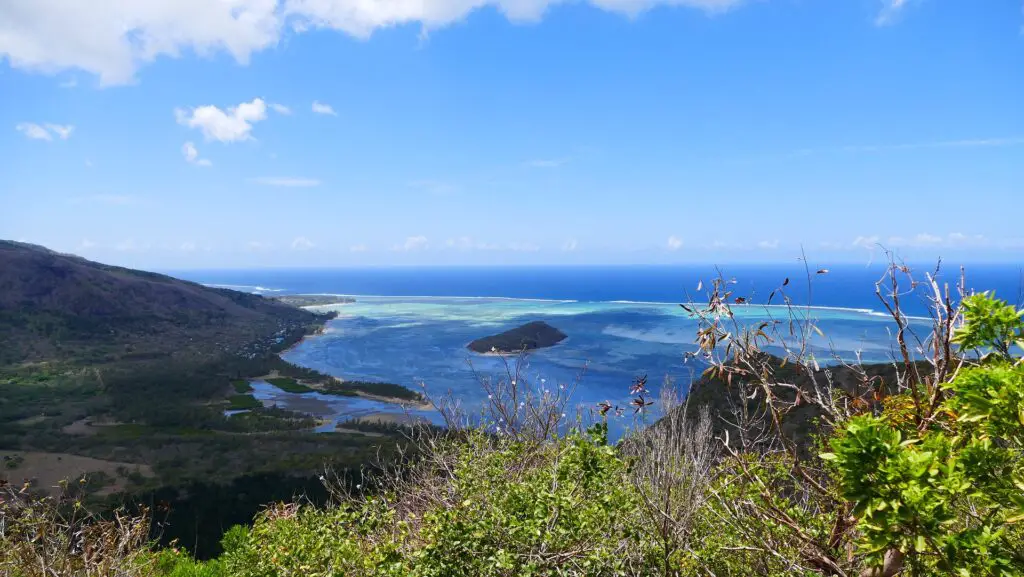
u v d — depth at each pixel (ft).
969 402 7.31
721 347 11.07
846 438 6.89
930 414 9.01
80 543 18.71
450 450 19.65
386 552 12.87
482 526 12.72
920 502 6.38
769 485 12.46
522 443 17.71
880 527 6.73
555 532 12.55
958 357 8.78
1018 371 6.95
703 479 12.80
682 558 12.59
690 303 10.99
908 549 7.07
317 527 15.60
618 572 11.73
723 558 13.03
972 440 7.46
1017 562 6.86
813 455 12.08
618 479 14.56
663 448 13.88
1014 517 6.84
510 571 12.19
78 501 19.97
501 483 15.33
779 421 10.66
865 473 6.81
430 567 12.28
